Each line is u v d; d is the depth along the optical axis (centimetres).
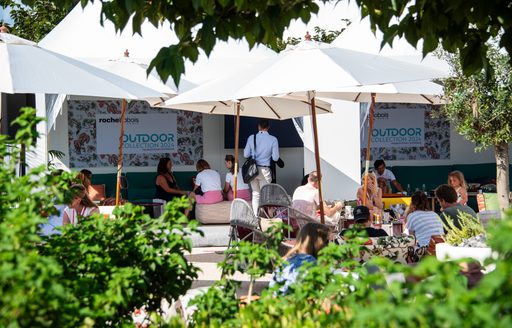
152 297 928
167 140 3975
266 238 975
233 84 1819
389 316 575
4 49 1703
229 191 3253
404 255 1577
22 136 837
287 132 3912
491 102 2034
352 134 3109
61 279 767
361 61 1767
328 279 838
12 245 704
